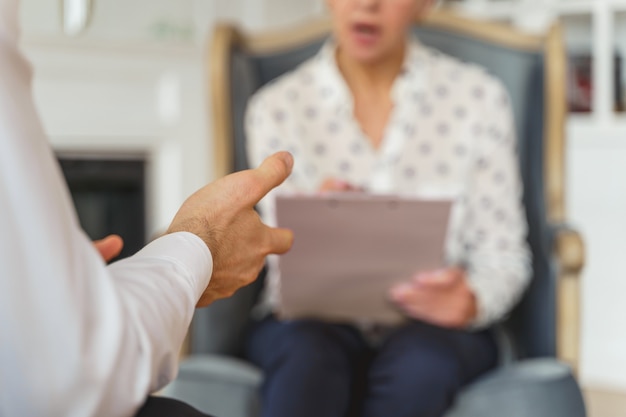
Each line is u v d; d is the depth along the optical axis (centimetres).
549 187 194
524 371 163
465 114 191
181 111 345
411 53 194
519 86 201
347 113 189
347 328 171
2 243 59
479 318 171
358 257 154
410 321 169
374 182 187
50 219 60
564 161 196
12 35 63
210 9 354
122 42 330
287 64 202
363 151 188
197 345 176
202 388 158
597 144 331
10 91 61
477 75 195
